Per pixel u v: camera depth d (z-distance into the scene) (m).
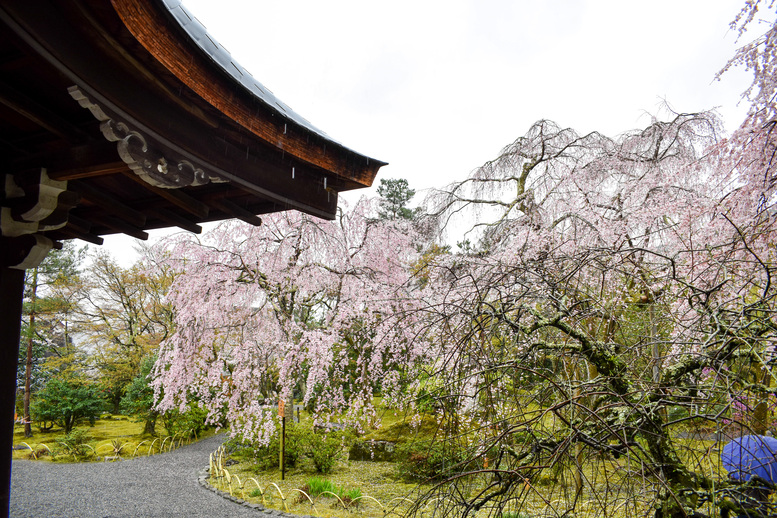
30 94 2.00
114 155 2.07
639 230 5.93
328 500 6.07
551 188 7.98
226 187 2.88
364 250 8.56
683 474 1.94
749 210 3.93
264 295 8.16
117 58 1.78
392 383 6.70
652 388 1.90
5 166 2.38
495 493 1.93
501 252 6.56
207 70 2.12
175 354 7.26
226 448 9.82
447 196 9.41
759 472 2.12
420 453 6.89
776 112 3.77
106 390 14.37
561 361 2.37
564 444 1.66
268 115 2.55
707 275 3.19
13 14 1.36
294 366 7.75
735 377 1.82
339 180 3.37
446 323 2.56
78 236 3.66
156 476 7.93
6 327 2.48
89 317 16.05
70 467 8.80
